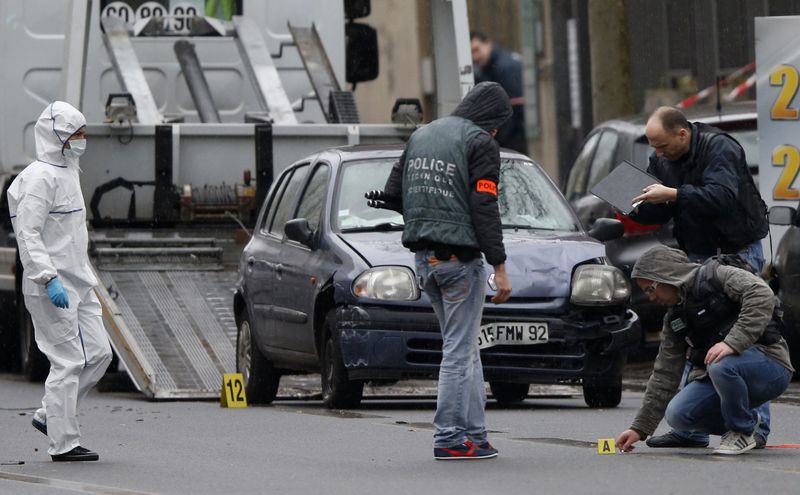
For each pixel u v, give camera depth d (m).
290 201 41.31
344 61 55.50
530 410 38.12
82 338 29.77
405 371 36.16
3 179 51.34
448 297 27.88
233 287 45.69
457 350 28.03
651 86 90.25
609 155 51.28
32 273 29.03
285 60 54.94
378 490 25.08
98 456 29.70
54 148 29.45
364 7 59.31
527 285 36.53
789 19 44.31
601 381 37.12
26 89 51.88
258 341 40.78
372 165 39.66
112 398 42.97
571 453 28.84
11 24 51.72
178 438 32.91
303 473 27.28
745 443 28.17
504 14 114.75
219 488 25.81
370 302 36.22
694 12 86.88
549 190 40.28
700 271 27.56
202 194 48.34
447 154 27.66
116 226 48.50
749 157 47.75
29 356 48.69
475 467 27.27
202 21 53.75
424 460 28.50
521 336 36.19
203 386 41.72
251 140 48.75
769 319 27.27
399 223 38.44
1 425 36.06
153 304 44.44
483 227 27.44
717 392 27.88
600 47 69.06
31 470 28.44
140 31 53.44
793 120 44.38
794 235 42.28
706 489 24.11
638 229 49.25
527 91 110.56
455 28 50.69
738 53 84.56
